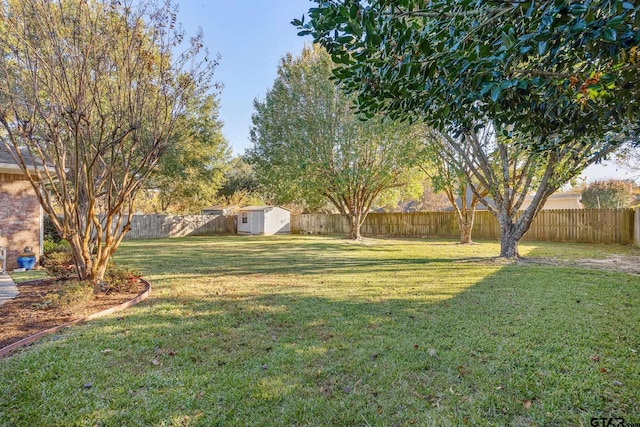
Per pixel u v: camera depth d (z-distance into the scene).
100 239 4.74
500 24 1.68
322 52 12.13
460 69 1.79
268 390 2.26
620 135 2.99
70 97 4.04
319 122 12.12
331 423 1.94
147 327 3.43
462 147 8.88
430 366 2.58
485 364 2.60
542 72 1.95
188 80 5.16
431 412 2.02
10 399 2.14
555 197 18.48
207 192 19.16
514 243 8.34
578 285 5.17
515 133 3.04
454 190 12.39
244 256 9.30
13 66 4.37
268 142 14.12
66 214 4.46
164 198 20.42
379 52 2.07
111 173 4.74
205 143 17.27
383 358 2.71
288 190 13.73
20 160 4.03
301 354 2.79
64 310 3.73
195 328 3.41
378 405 2.10
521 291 4.85
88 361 2.66
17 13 4.02
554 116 2.27
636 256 8.67
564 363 2.59
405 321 3.60
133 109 4.71
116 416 1.99
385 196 14.77
